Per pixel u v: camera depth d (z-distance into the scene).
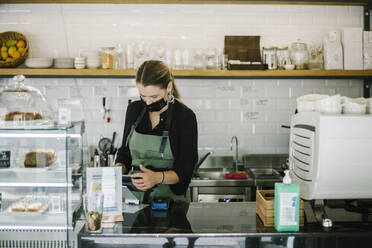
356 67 3.57
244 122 3.88
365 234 1.51
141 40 3.80
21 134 1.74
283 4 3.79
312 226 1.57
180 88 3.84
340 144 1.58
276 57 3.62
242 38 3.77
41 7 3.78
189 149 2.12
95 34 3.79
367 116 1.58
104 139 3.71
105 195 1.68
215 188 3.31
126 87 3.84
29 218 1.78
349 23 3.86
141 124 2.23
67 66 3.52
